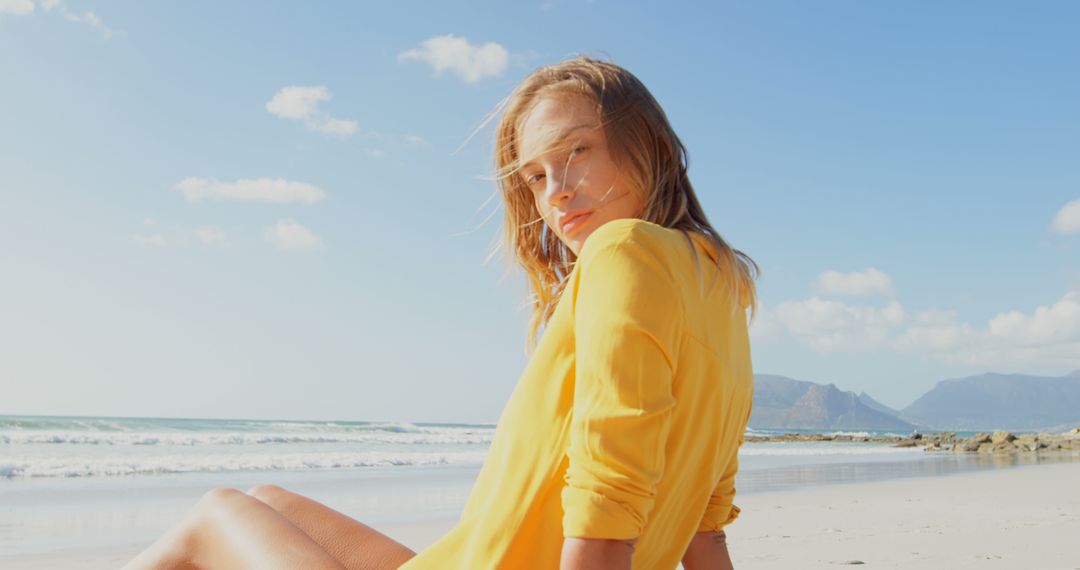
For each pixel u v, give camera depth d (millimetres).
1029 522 8266
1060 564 5406
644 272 1079
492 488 1211
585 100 1334
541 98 1376
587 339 1071
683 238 1189
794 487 13758
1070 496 11695
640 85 1373
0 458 17078
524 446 1159
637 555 1158
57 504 9922
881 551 6129
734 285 1267
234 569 1493
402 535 7422
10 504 9875
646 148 1331
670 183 1345
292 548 1479
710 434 1188
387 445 29000
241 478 14141
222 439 27891
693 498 1226
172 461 17031
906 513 9250
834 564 5523
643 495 1025
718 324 1196
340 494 11578
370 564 1695
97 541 7117
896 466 21750
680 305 1093
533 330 1659
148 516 8844
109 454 19922
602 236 1137
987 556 5816
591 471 1025
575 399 1089
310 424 44094
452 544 1222
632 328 1040
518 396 1207
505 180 1578
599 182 1330
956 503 10578
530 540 1107
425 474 15555
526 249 1630
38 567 5770
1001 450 39438
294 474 15281
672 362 1078
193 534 1577
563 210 1355
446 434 40094
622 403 1030
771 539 6910
